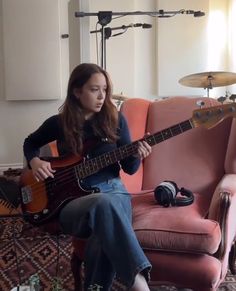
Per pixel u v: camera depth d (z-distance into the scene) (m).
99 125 1.66
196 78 3.83
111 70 4.60
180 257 1.46
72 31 3.66
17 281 1.88
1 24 3.70
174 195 1.68
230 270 1.88
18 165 3.90
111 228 1.35
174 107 2.04
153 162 2.00
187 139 1.97
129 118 2.04
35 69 3.74
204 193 1.89
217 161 1.91
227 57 4.96
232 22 4.76
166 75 4.73
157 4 4.64
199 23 4.71
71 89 1.67
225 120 1.92
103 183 1.63
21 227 2.55
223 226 1.50
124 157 1.61
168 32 4.67
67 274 1.95
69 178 1.61
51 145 2.04
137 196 1.83
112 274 1.42
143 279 1.31
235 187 1.56
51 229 1.68
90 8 4.47
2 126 3.85
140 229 1.49
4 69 3.74
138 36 4.68
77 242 1.64
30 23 3.67
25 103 3.84
